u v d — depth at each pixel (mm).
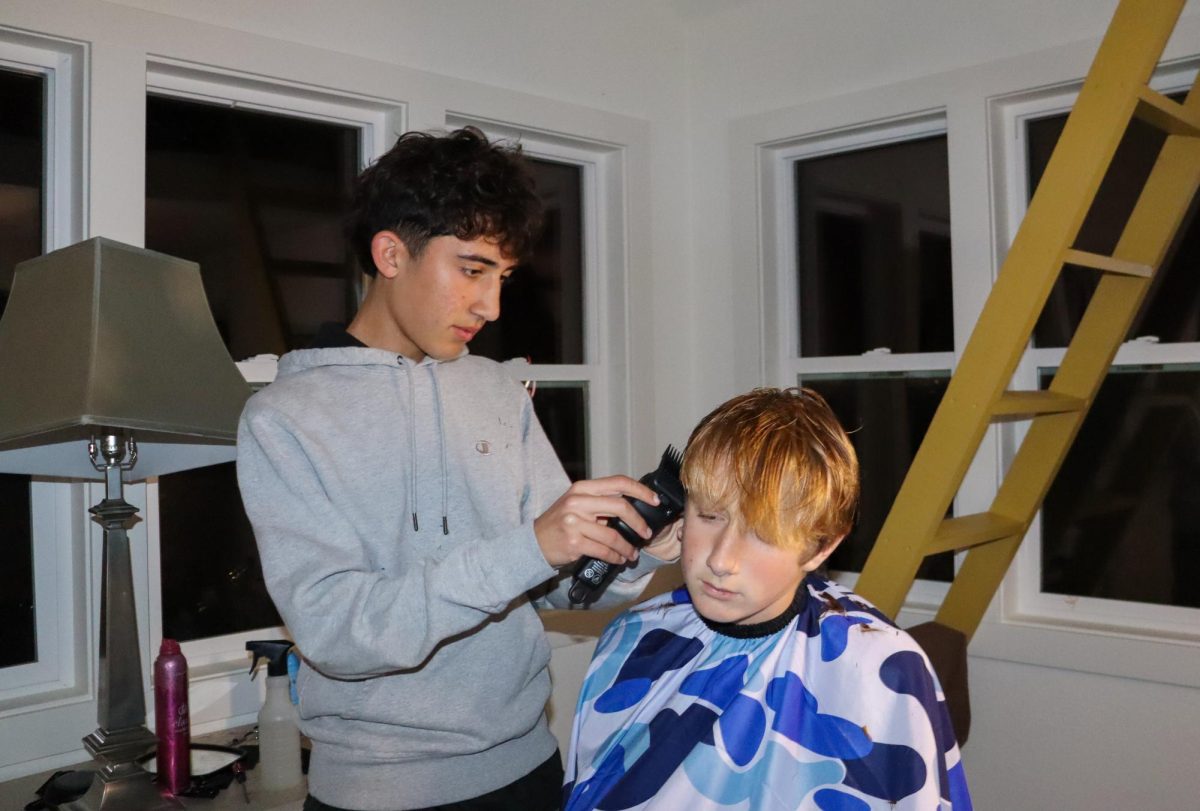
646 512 1085
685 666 1133
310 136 2154
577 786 1144
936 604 2396
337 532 1111
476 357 1382
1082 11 2100
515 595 1023
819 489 971
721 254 2711
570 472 2613
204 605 1989
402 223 1150
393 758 1143
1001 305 1557
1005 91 2201
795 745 1031
